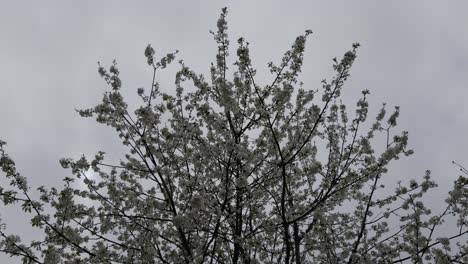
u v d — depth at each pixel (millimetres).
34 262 5875
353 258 7301
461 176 7293
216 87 8391
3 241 6016
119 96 7641
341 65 7227
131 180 8055
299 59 7594
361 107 7637
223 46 8188
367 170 7445
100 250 6797
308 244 8266
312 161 8898
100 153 7633
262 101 7297
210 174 8031
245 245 7379
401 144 7293
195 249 7188
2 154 6059
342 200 8367
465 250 7531
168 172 7047
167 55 7957
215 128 7902
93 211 7031
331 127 8570
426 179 7824
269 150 7820
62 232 6387
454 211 7438
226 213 7605
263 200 8398
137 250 7023
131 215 6945
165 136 7805
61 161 7340
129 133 7652
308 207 7887
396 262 6934
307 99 8055
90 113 7820
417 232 7383
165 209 7473
